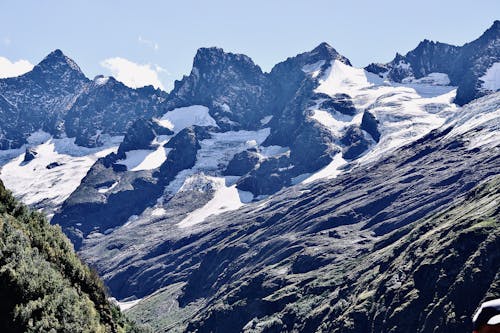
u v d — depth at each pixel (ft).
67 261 335.06
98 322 303.48
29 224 337.11
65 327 268.00
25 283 270.46
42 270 289.74
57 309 274.77
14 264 276.00
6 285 266.36
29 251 297.53
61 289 290.35
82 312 287.48
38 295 273.13
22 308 260.21
